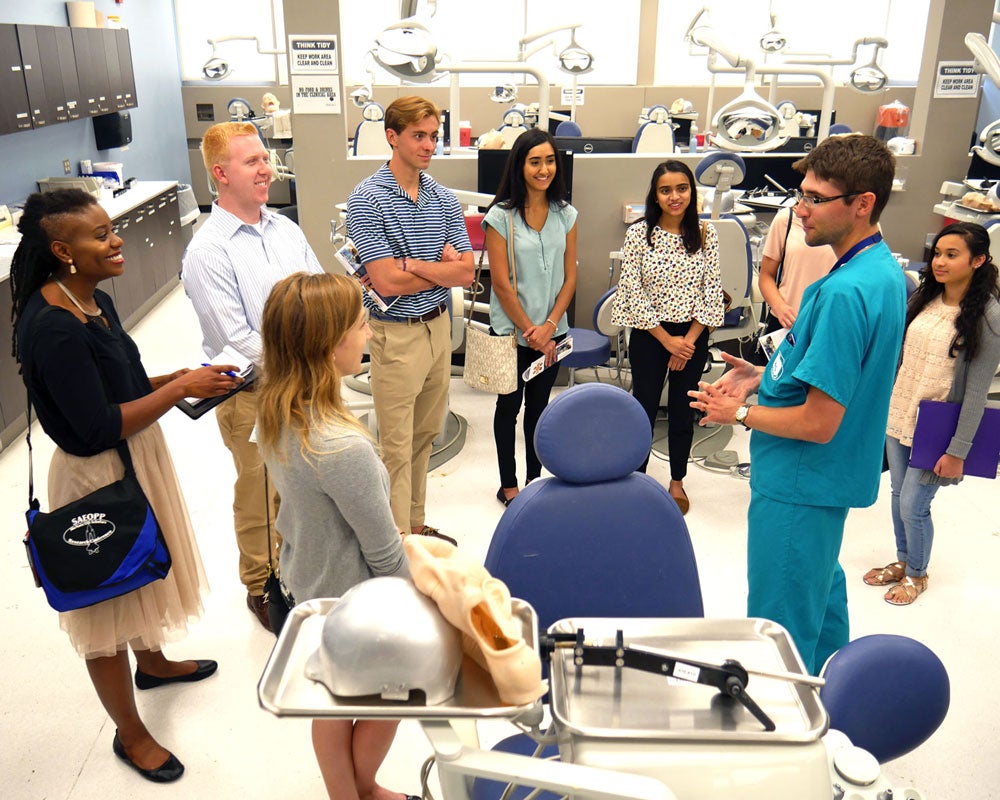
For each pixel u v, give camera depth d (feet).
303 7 13.76
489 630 3.00
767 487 6.39
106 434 6.06
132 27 28.37
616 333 12.53
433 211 9.38
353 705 2.92
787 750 3.17
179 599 7.11
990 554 10.36
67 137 22.29
